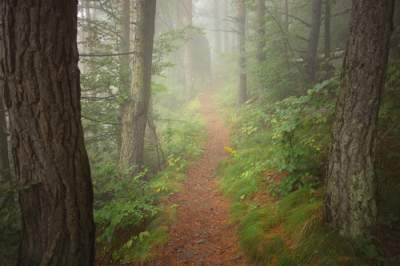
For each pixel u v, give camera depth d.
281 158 5.76
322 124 6.46
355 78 3.71
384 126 5.52
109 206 5.72
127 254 5.09
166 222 5.75
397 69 6.34
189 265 4.59
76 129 3.33
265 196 5.80
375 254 3.45
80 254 3.40
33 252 3.32
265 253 4.19
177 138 11.62
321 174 5.20
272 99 10.77
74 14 3.24
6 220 4.31
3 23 2.94
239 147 9.69
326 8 10.30
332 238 3.79
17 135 3.15
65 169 3.23
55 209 3.24
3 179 5.11
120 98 8.11
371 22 3.58
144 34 8.06
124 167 8.25
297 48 12.13
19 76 3.00
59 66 3.11
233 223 5.43
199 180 8.18
